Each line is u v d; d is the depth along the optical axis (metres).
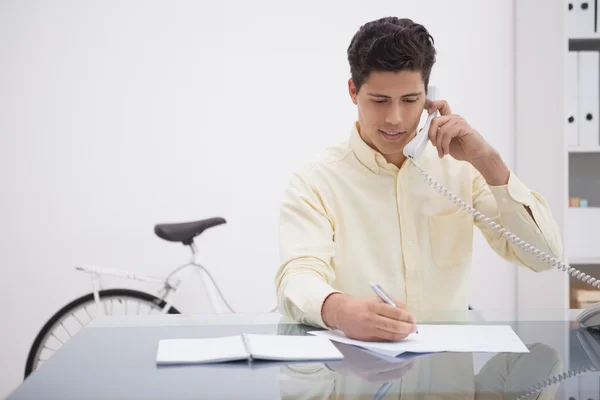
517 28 3.02
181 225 2.71
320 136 3.02
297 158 3.02
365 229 1.52
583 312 1.15
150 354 0.97
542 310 1.32
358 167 1.51
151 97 3.00
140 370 0.88
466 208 1.42
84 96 3.00
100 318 1.25
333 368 0.89
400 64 1.26
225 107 3.01
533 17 2.87
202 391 0.79
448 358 0.94
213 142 3.01
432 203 1.51
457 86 3.07
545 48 2.78
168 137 3.01
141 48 3.00
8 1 2.96
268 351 0.95
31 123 2.99
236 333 1.12
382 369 0.89
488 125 3.07
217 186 3.02
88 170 3.00
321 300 1.15
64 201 3.00
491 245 1.56
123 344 1.03
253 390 0.79
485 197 1.52
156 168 3.01
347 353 0.98
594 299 2.75
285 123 3.02
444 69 3.06
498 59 3.06
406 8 3.04
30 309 3.00
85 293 3.01
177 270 2.80
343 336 1.09
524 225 1.39
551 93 2.74
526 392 0.78
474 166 1.40
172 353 0.95
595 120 2.72
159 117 3.01
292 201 1.48
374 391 0.78
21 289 3.00
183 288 3.02
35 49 2.98
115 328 1.16
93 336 1.09
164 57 3.00
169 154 3.01
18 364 3.00
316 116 3.02
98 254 3.01
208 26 3.01
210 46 3.01
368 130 1.38
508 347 1.00
